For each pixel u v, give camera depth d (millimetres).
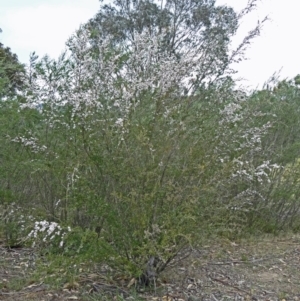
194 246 4297
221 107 4520
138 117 4312
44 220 4379
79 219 4738
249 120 4891
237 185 5105
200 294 4324
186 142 4195
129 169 3980
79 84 4414
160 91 4156
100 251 3936
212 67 4336
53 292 4168
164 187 3967
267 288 4648
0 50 6695
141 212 3941
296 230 7590
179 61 4293
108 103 4383
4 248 5457
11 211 5070
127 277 4445
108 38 4695
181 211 4004
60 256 3934
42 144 4891
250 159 5312
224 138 4387
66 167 4250
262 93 6578
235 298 4305
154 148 4047
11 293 4145
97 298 4031
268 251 6129
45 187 5250
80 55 4453
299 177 7102
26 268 4723
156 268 4277
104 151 4070
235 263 5402
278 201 7148
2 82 5082
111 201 4129
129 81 4422
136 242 4027
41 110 5012
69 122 4531
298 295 4496
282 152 6879
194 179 4129
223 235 5242
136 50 4555
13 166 5207
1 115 5133
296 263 5617
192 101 4312
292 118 7000
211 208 4211
